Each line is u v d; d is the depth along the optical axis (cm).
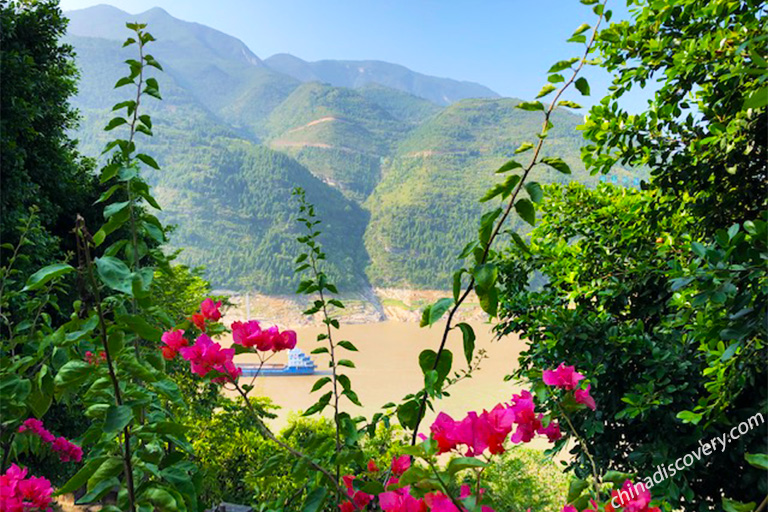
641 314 389
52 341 141
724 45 280
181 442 152
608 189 457
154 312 160
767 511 90
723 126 298
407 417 144
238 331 168
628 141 358
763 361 239
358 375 5847
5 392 156
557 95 123
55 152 863
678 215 393
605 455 349
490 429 101
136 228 158
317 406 182
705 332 233
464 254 124
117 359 127
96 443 136
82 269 123
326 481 157
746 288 208
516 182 121
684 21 305
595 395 345
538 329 409
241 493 978
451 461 97
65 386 125
